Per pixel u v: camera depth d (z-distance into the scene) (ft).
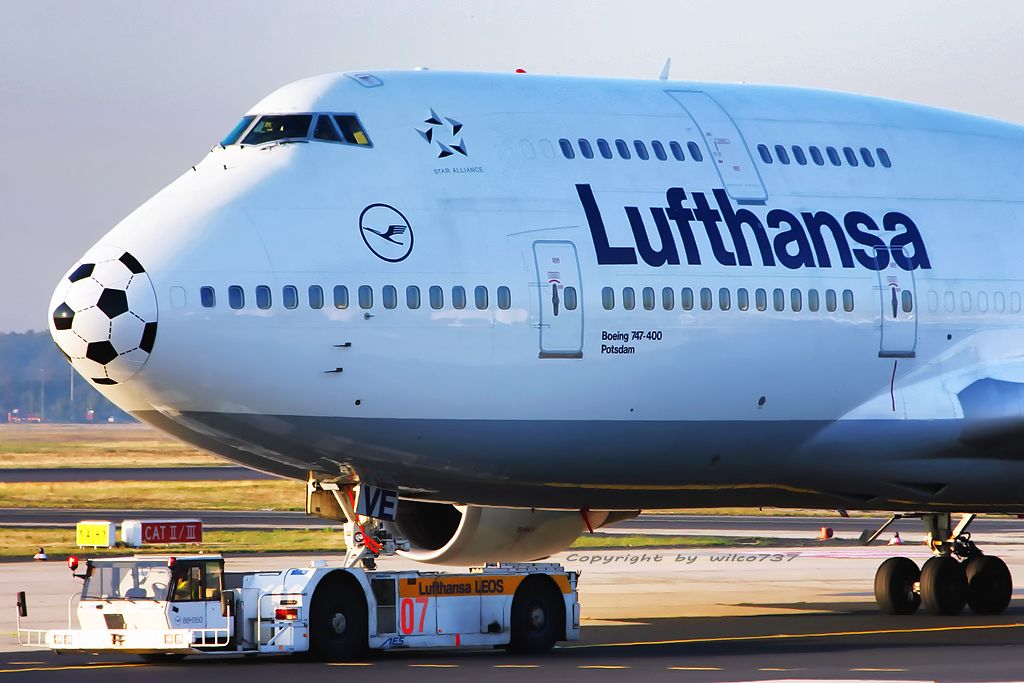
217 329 207.21
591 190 230.07
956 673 190.49
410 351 215.51
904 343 247.29
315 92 226.79
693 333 231.30
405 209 219.41
